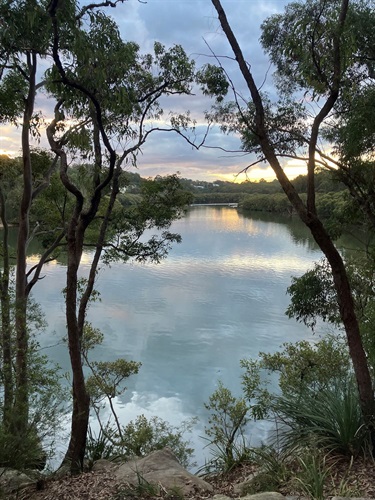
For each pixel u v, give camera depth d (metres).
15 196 13.14
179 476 4.39
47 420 6.28
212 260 49.53
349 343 4.71
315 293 10.41
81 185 9.97
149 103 9.94
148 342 23.17
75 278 7.01
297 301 10.71
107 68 5.45
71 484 4.51
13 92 9.35
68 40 5.00
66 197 12.95
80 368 6.96
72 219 7.04
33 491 4.51
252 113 6.75
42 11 4.40
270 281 38.50
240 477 4.89
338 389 5.09
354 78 6.00
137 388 17.30
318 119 4.75
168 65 9.91
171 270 43.59
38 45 4.81
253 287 36.22
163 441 8.62
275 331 24.84
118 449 8.29
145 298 32.66
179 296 33.31
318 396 5.14
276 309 29.39
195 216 120.25
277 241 65.56
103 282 37.50
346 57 4.75
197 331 24.94
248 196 103.12
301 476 3.81
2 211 11.36
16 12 4.36
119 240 12.39
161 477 4.38
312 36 4.82
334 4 5.43
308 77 5.09
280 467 4.15
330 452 4.37
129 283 37.56
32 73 9.75
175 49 9.86
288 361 8.05
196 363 20.14
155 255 12.53
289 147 7.11
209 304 31.02
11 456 5.18
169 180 12.07
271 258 50.25
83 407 6.84
